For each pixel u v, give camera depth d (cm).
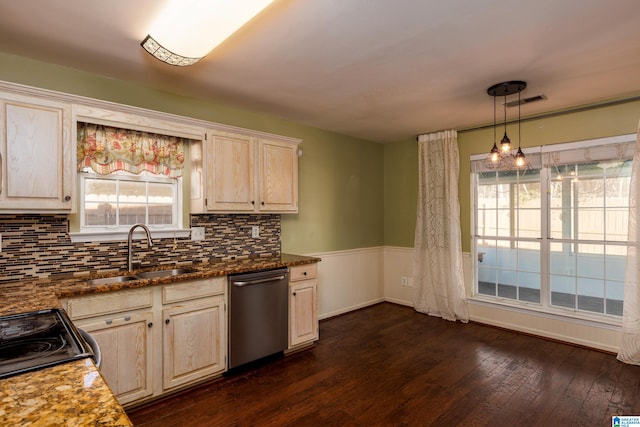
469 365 296
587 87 287
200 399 241
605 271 332
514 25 193
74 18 185
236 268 278
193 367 252
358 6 174
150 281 228
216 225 328
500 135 392
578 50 222
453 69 251
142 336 228
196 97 311
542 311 363
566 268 354
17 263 230
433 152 438
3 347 117
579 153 339
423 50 222
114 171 263
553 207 362
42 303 170
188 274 248
